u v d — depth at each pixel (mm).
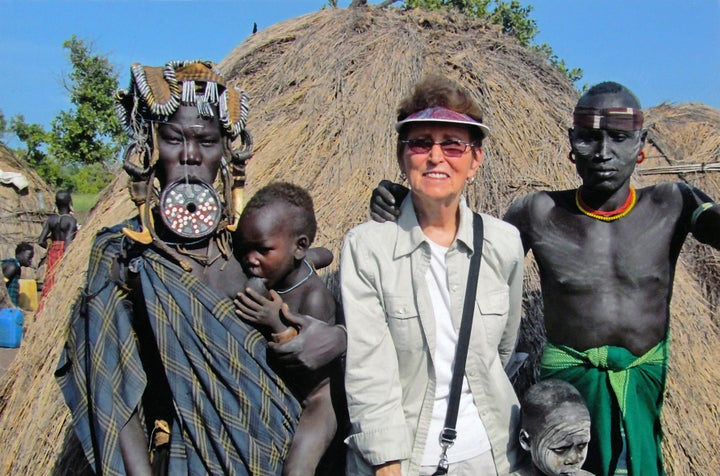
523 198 2811
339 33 4426
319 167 3678
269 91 4145
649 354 2621
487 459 2256
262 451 2143
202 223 2264
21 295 9953
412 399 2240
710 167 4051
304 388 2307
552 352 2730
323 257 2605
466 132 2178
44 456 3176
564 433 2223
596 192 2637
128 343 2166
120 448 2109
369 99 3945
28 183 13867
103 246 2279
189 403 2131
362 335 2211
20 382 3553
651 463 2586
